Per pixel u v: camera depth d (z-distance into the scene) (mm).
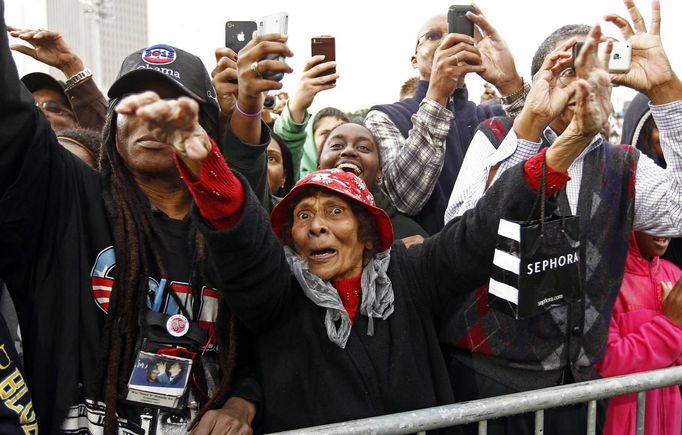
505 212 1845
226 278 1719
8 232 1717
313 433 1702
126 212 1851
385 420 1770
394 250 2088
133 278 1797
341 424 1737
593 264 2277
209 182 1564
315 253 1954
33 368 1783
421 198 2967
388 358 1938
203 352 1856
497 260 1861
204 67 1976
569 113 2357
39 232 1796
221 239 1630
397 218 2998
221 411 1789
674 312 2447
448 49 2824
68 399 1730
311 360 1908
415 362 1965
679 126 2311
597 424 2400
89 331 1769
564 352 2260
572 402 1999
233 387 1892
